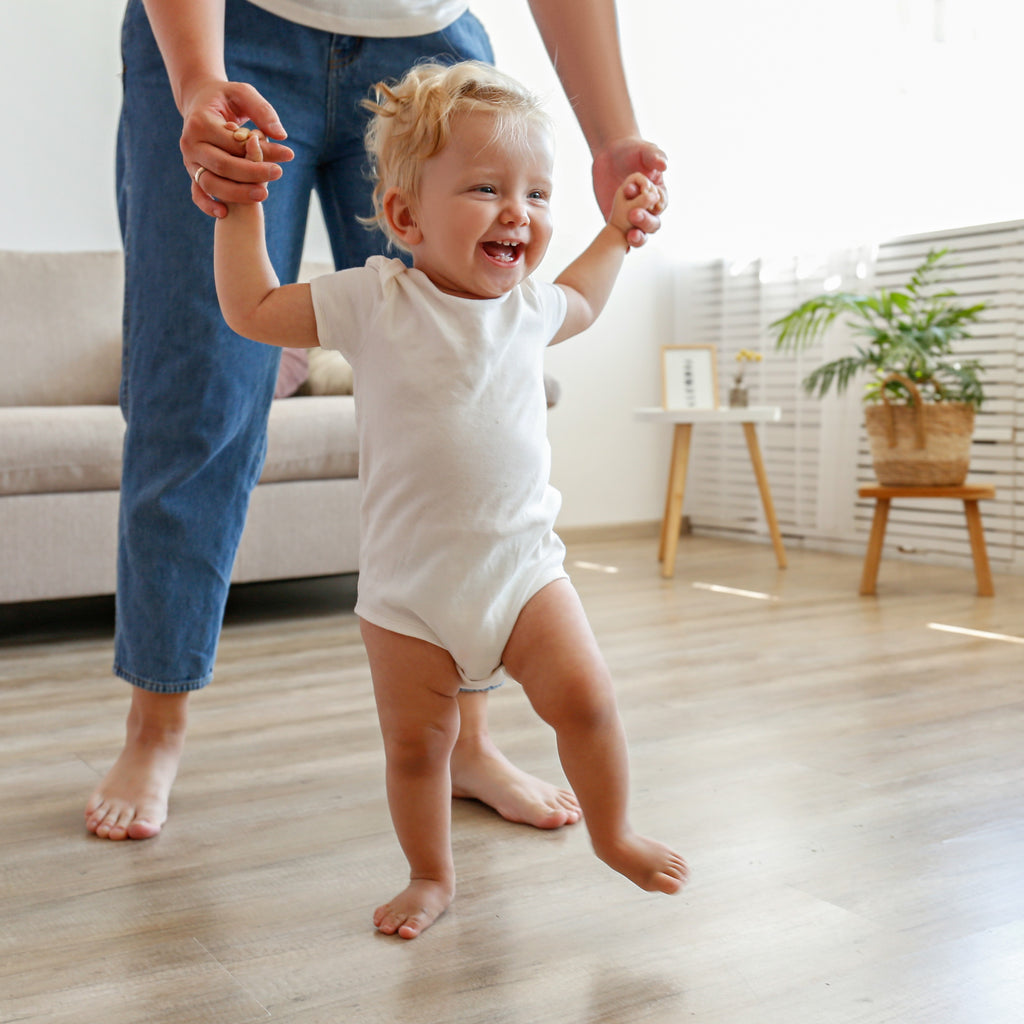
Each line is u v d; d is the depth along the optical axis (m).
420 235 1.09
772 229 3.99
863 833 1.33
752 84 4.02
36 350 3.30
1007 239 3.33
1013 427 3.36
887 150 3.60
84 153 3.52
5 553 2.53
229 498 1.46
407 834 1.12
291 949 1.06
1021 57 3.27
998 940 1.06
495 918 1.12
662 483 4.43
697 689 2.04
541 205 1.09
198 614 1.44
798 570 3.52
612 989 0.98
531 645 1.06
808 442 3.95
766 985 0.98
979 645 2.39
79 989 0.99
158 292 1.38
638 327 4.34
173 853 1.31
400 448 1.05
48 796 1.52
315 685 2.12
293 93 1.40
